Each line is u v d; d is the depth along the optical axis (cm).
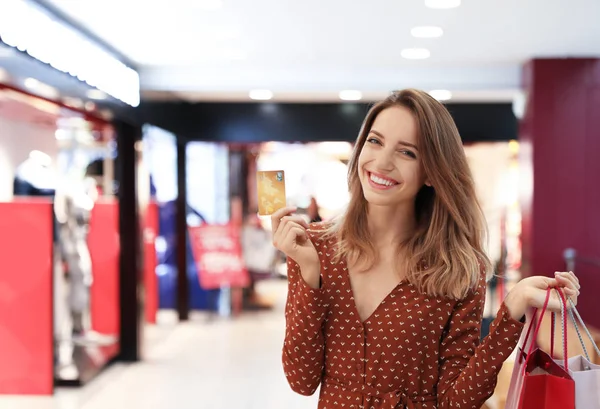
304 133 779
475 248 155
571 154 548
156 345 648
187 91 629
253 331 719
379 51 534
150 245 739
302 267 146
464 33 467
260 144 801
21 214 423
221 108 777
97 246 571
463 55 548
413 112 147
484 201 801
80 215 537
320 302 145
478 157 808
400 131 146
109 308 573
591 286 542
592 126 546
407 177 147
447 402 146
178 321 776
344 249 155
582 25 441
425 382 150
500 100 753
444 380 149
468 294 151
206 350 628
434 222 154
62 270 525
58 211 523
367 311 154
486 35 473
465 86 604
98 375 528
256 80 608
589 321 543
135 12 402
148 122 598
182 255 788
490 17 420
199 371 550
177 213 794
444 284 147
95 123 524
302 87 610
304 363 149
